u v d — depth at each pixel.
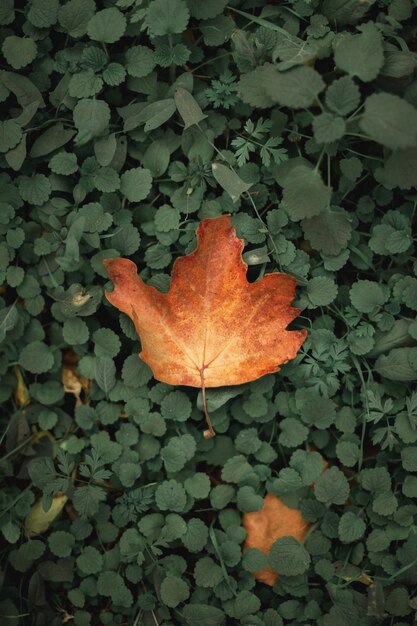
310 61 0.47
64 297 0.48
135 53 0.48
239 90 0.46
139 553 0.47
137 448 0.49
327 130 0.43
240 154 0.48
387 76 0.46
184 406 0.48
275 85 0.44
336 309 0.49
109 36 0.47
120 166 0.49
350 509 0.48
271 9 0.49
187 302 0.47
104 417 0.49
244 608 0.48
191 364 0.47
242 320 0.47
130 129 0.48
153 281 0.48
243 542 0.49
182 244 0.49
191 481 0.48
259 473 0.48
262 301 0.46
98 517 0.49
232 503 0.50
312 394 0.48
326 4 0.48
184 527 0.48
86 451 0.50
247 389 0.49
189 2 0.47
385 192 0.48
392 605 0.47
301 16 0.48
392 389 0.48
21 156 0.47
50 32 0.49
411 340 0.47
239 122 0.49
